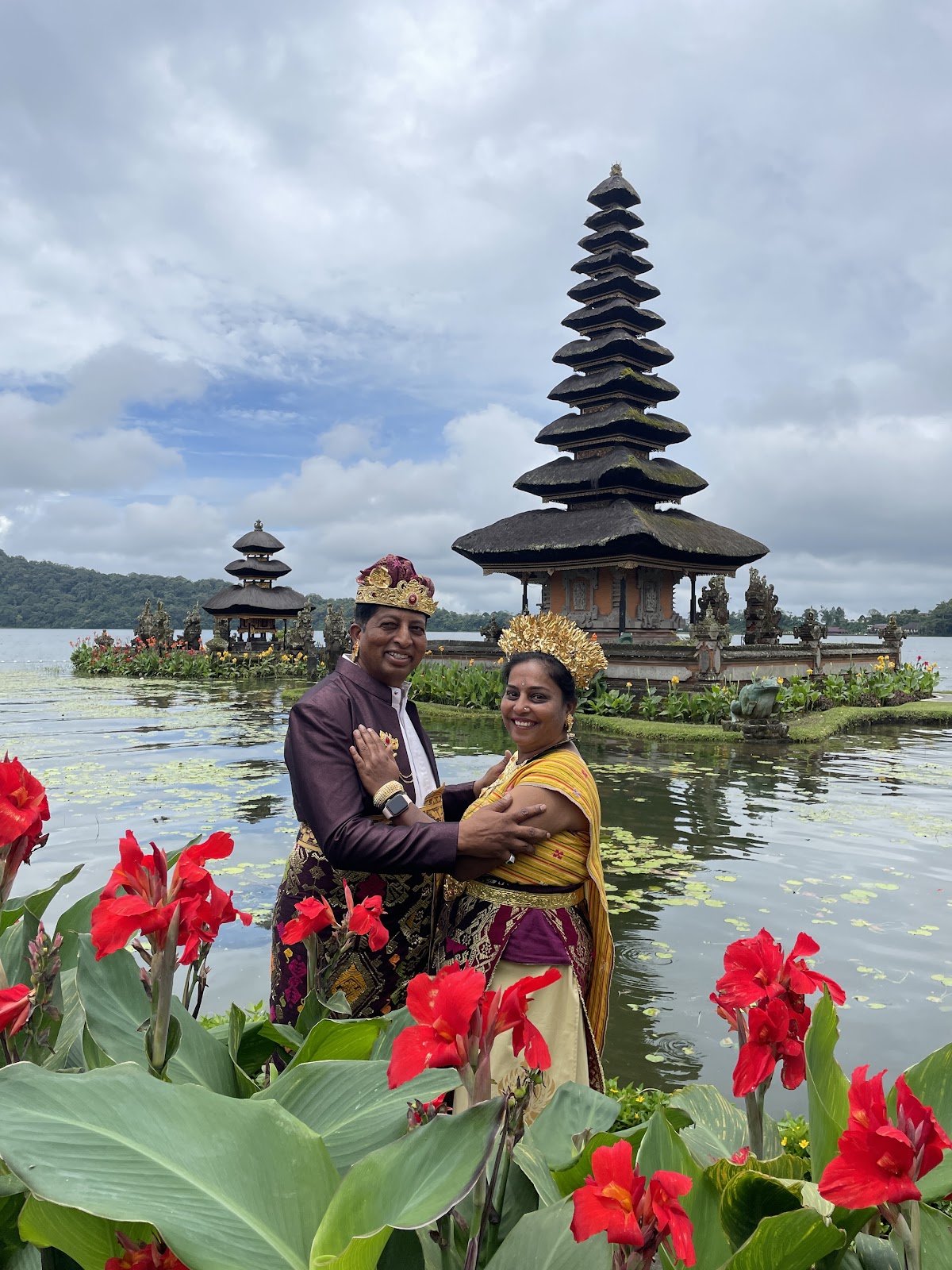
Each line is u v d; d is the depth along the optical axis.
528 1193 1.50
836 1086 1.55
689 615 26.16
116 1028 1.57
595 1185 1.07
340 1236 1.06
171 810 8.67
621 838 7.99
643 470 24.77
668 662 20.08
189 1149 1.14
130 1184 1.07
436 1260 1.28
